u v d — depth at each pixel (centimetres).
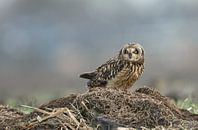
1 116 1192
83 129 1077
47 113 1113
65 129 1081
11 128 1114
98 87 1211
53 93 1930
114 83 1286
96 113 1112
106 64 1303
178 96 1836
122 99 1128
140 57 1275
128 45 1285
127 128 1052
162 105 1120
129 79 1284
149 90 1206
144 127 1068
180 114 1158
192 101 1453
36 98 1620
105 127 1086
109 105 1116
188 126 1073
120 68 1274
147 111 1103
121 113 1105
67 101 1155
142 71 1295
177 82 2230
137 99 1128
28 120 1133
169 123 1084
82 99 1130
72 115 1095
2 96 2025
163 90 2016
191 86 2089
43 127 1093
